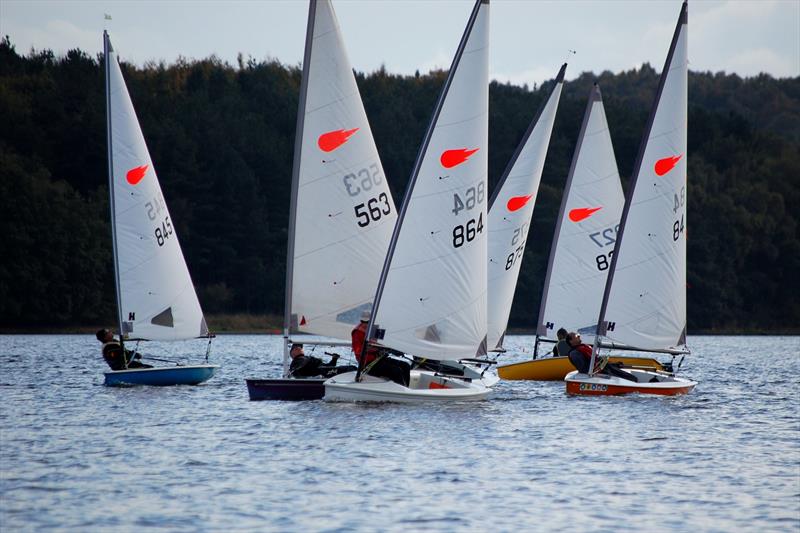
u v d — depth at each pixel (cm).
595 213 13988
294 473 6688
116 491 6169
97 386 12300
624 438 8256
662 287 11344
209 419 9069
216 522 5509
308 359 10394
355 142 10450
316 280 10406
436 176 9706
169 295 12462
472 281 9900
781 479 6688
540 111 13462
